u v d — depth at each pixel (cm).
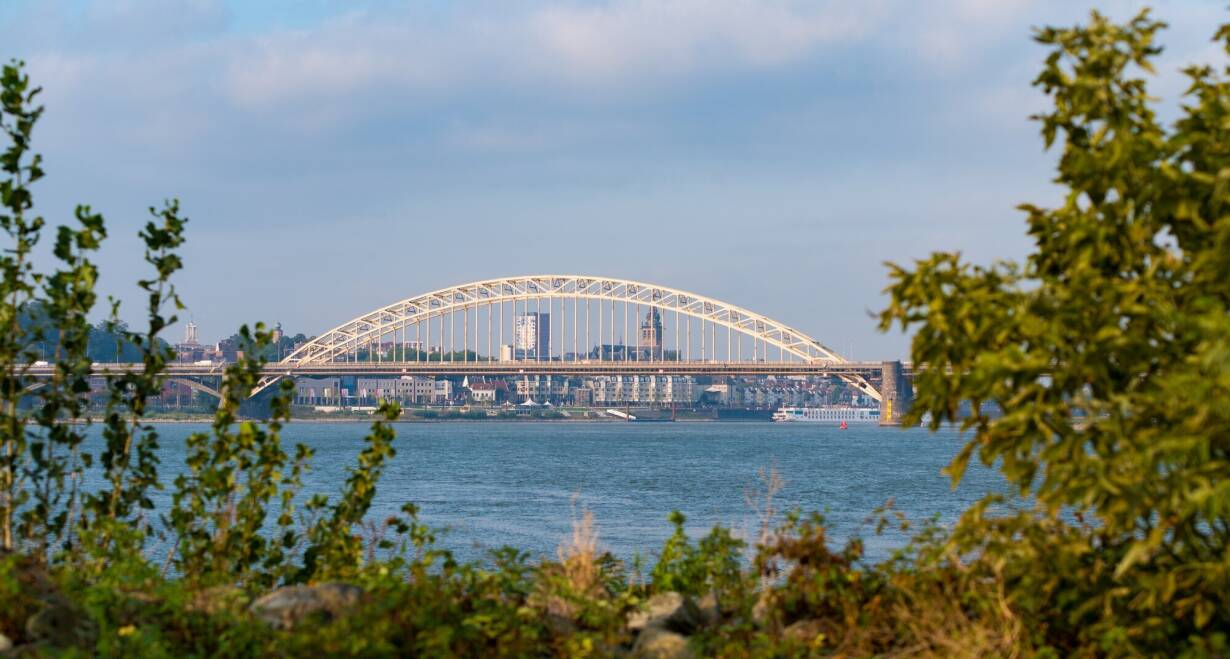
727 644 1002
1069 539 916
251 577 1313
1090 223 880
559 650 994
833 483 8125
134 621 991
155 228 1430
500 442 18475
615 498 6781
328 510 1407
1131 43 903
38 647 876
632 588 1246
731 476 9150
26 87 1341
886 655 955
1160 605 899
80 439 1396
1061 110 956
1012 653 907
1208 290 839
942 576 1012
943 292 905
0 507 1312
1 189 1327
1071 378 867
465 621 985
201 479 1342
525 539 4197
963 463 925
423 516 5375
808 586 1092
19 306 1353
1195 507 788
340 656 880
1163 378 822
